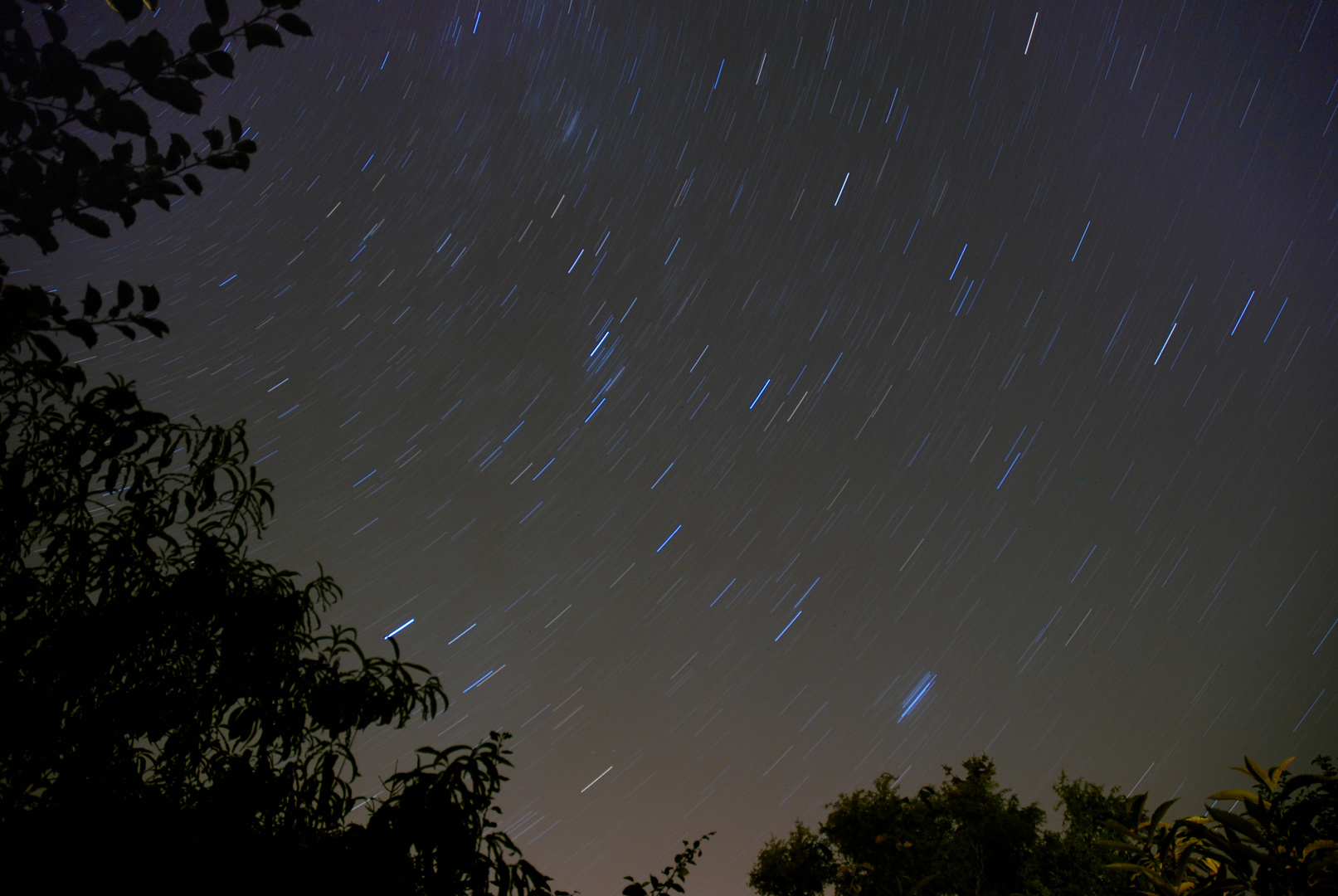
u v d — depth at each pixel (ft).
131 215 6.65
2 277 6.33
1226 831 6.65
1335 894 6.01
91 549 7.35
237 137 6.86
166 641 7.58
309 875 6.92
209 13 5.98
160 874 6.56
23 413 7.24
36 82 5.67
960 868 32.09
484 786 7.92
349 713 7.97
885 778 35.76
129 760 7.32
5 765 6.68
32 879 6.17
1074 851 30.22
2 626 6.81
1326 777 6.43
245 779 7.20
